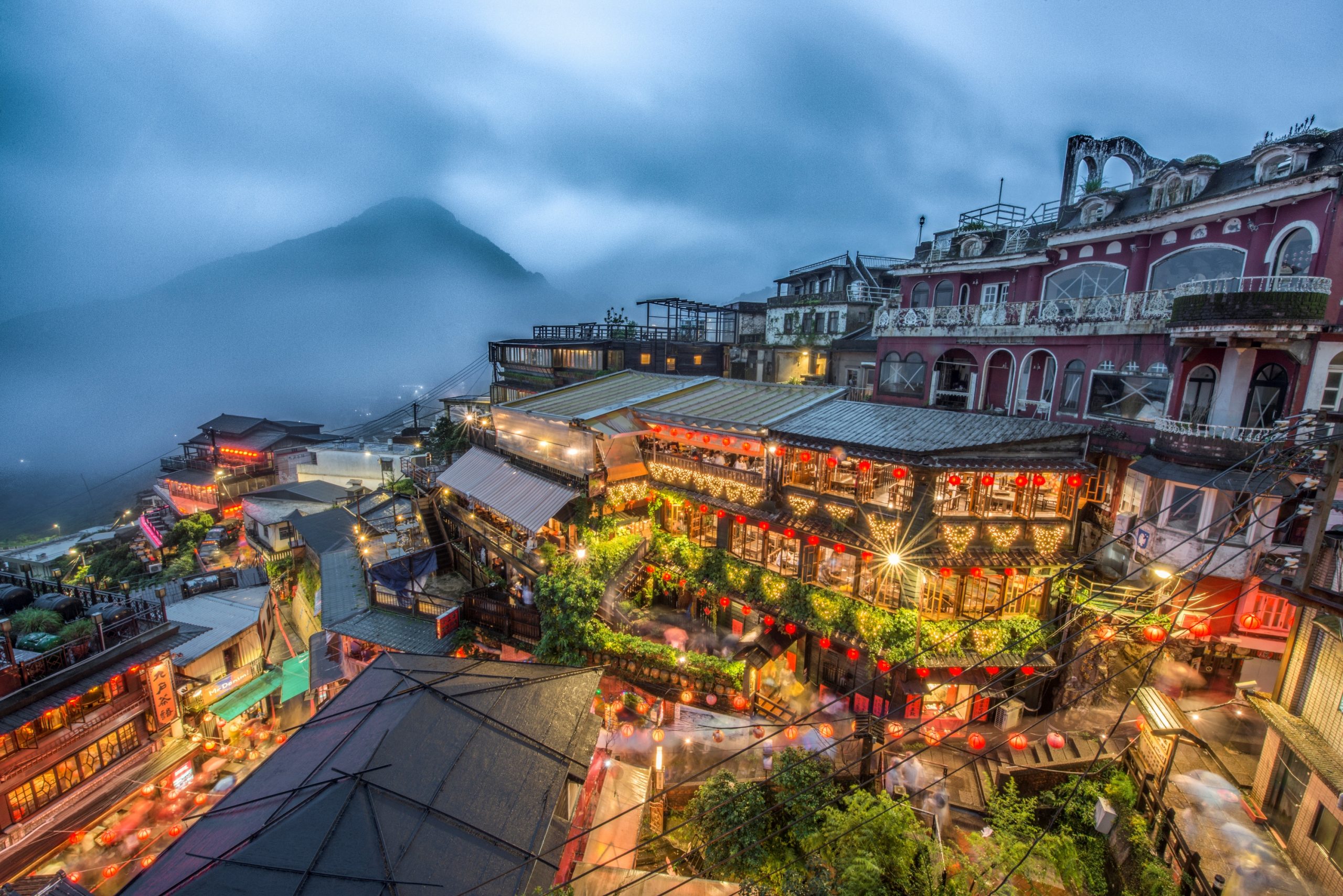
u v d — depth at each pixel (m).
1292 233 17.47
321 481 56.19
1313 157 17.09
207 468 63.41
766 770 17.91
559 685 15.41
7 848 17.38
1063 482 19.27
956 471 18.28
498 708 13.91
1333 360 16.44
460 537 31.20
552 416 25.56
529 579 24.38
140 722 21.95
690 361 48.72
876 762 17.52
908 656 18.67
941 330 28.09
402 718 12.46
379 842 9.89
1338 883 11.91
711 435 23.50
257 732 27.06
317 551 35.66
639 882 14.16
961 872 13.88
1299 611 14.55
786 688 22.64
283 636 34.72
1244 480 16.55
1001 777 17.27
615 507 25.44
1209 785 15.18
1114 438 20.91
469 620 24.53
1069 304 22.86
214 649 27.16
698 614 25.44
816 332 41.31
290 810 10.41
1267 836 13.87
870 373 36.12
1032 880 14.21
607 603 23.00
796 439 20.84
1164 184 21.52
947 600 20.22
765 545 22.86
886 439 19.55
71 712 19.53
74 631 19.97
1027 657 18.36
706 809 15.98
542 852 11.10
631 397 27.58
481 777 12.04
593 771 17.42
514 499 25.83
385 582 25.61
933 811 16.44
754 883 13.63
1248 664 19.06
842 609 20.34
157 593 22.83
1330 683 13.45
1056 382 23.55
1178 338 18.64
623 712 21.61
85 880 18.86
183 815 21.67
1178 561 18.45
